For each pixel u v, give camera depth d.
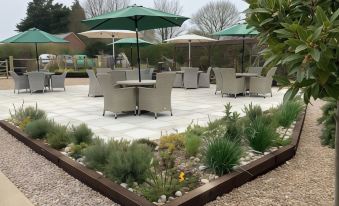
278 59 1.45
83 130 4.11
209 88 12.19
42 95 10.53
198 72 12.24
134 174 2.92
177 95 10.05
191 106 7.80
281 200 2.71
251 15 1.64
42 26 39.38
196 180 2.87
